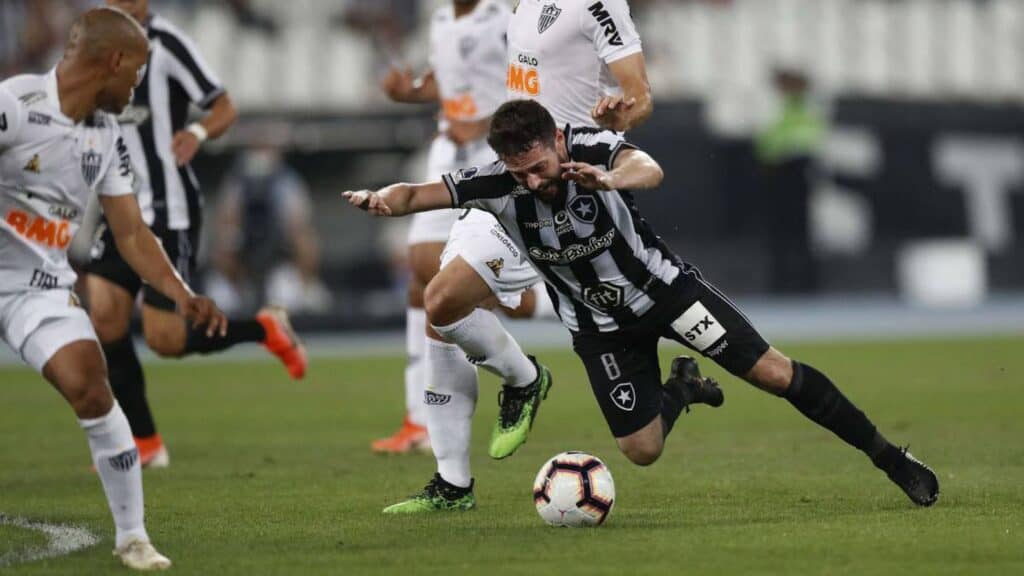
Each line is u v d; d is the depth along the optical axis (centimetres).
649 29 8894
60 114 1792
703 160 8300
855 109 8494
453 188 1995
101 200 1917
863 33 9512
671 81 8750
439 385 2264
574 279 2067
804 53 9344
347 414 4091
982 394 4212
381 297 8200
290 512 2278
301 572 1734
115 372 2969
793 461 2848
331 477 2739
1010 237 9269
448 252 2244
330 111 7850
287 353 3291
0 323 1814
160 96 3109
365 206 1967
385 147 7925
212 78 3144
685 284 2084
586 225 1997
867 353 5791
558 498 2047
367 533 2034
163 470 2895
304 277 7506
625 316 2089
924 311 8219
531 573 1702
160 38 3112
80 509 2367
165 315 3097
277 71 8556
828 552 1806
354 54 8575
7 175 1777
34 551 1930
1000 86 9781
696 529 2016
